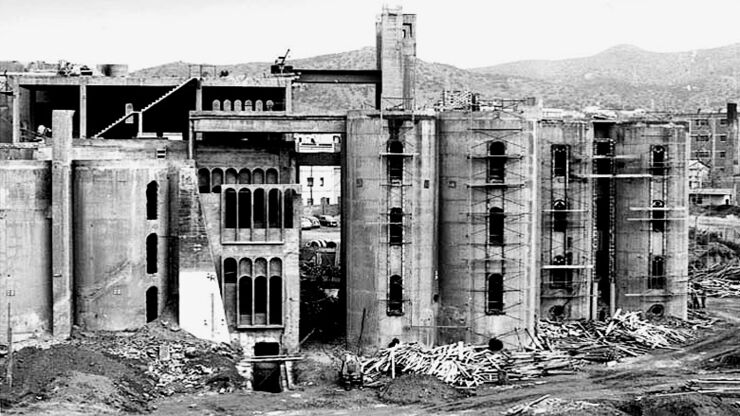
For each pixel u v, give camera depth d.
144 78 92.69
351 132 80.56
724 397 66.75
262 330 79.75
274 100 98.44
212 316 76.75
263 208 80.69
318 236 139.38
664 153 91.31
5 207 72.25
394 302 79.62
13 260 72.44
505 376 73.94
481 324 80.06
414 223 79.81
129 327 75.56
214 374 71.62
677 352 83.12
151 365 71.50
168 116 102.25
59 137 73.50
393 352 77.25
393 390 69.69
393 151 79.69
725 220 151.88
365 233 79.88
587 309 90.75
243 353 78.31
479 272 79.88
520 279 80.19
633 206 91.50
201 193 80.19
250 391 71.38
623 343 84.69
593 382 73.38
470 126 79.56
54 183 73.44
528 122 79.94
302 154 91.38
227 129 81.81
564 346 82.88
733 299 110.12
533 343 81.00
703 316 96.81
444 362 75.00
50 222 74.25
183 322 76.50
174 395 68.56
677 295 92.56
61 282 73.56
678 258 92.44
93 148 83.06
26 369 66.56
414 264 79.88
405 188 79.62
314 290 100.00
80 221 75.19
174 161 79.50
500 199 79.62
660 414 62.91
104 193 74.94
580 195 90.12
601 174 91.88
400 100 92.25
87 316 75.19
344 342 84.25
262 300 80.31
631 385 72.19
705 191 166.50
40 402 62.22
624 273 92.19
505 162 79.62
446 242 81.06
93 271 75.19
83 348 71.19
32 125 99.06
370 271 79.69
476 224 79.81
